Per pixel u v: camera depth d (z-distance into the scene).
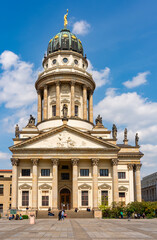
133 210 69.81
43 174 77.50
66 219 65.44
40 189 76.06
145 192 168.00
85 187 76.56
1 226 44.09
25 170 77.75
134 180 86.38
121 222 53.34
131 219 64.94
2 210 112.00
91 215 70.81
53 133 78.00
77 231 35.41
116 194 75.31
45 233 33.06
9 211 72.75
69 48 101.81
